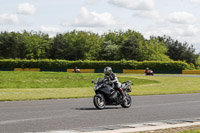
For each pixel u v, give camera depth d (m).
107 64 88.38
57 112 12.41
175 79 53.25
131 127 9.16
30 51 132.00
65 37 137.25
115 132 8.04
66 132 8.16
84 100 18.34
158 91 28.58
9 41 132.12
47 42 134.50
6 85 35.22
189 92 26.73
